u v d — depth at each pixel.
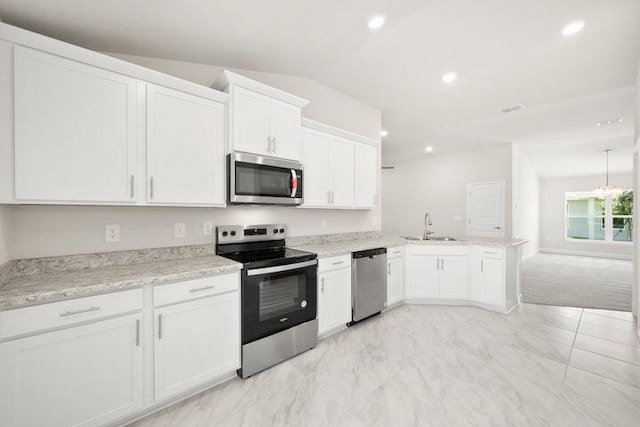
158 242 2.21
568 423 1.61
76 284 1.47
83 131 1.64
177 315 1.76
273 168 2.48
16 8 1.59
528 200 7.55
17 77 1.46
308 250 2.75
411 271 3.61
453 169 6.62
